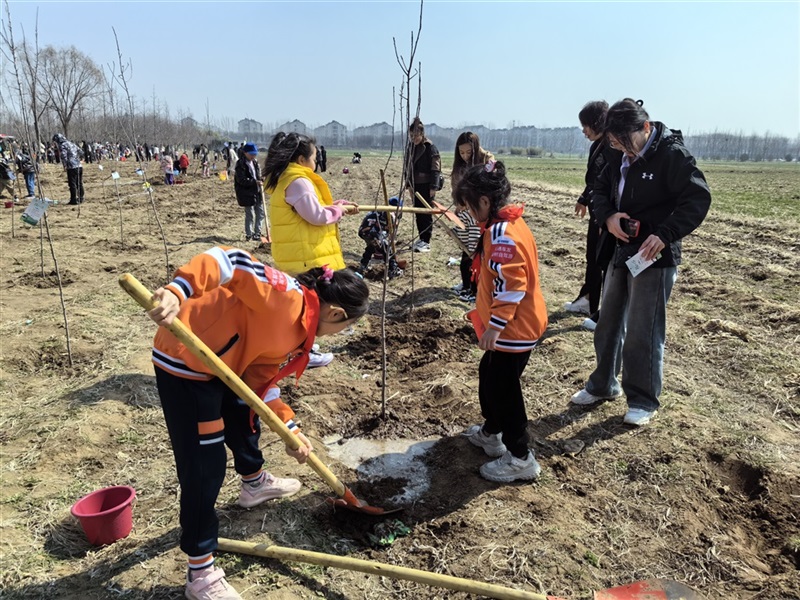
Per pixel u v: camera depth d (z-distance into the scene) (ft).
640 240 13.00
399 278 27.48
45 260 30.14
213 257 7.20
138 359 16.76
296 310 8.10
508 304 10.09
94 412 13.67
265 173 14.56
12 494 10.89
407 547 9.99
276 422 8.03
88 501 9.96
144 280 26.76
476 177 10.44
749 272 28.07
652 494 11.29
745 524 10.67
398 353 18.43
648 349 13.17
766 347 18.37
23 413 13.96
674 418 13.78
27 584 8.80
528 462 11.53
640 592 8.69
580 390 15.40
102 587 8.82
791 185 98.94
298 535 10.05
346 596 8.88
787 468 11.71
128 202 57.72
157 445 12.86
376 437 13.61
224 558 9.33
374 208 15.88
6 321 20.29
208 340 7.86
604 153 13.91
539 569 9.36
